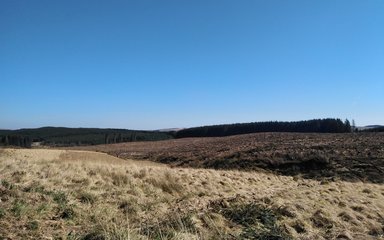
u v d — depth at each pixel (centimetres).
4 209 765
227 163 4059
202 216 938
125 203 1011
